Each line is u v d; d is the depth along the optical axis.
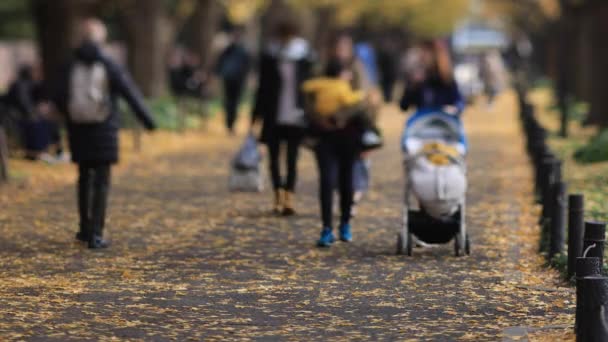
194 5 53.69
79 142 13.84
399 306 10.49
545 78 85.94
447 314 10.13
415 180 13.10
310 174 22.69
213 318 10.00
